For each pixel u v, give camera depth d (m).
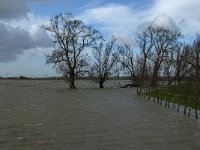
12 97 78.31
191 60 97.06
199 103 54.12
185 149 28.11
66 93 93.62
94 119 42.47
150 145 29.23
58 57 111.31
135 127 36.97
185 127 36.97
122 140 30.88
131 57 123.69
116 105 59.69
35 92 98.25
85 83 154.00
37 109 53.31
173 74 101.06
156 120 41.72
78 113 48.28
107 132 34.25
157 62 105.25
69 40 111.12
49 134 33.50
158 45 123.25
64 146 28.95
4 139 31.34
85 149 27.98
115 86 128.25
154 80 91.81
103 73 120.50
